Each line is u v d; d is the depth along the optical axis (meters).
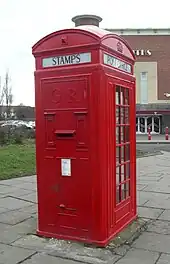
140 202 7.71
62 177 5.15
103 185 4.91
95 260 4.51
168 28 44.66
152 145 27.23
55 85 5.12
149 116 44.94
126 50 5.75
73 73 4.97
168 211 6.95
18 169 12.30
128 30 44.81
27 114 36.59
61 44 5.07
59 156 5.15
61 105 5.09
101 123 4.84
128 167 5.93
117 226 5.40
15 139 21.39
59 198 5.20
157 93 45.09
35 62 5.33
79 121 4.96
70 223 5.12
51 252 4.77
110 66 5.11
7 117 29.91
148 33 44.88
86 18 5.57
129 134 5.90
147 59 45.09
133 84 6.01
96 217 4.91
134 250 4.87
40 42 5.23
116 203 5.38
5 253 4.75
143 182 10.19
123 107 5.63
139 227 5.85
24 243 5.11
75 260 4.51
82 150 4.96
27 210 7.04
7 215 6.67
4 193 8.66
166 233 5.61
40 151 5.32
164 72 45.06
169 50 44.94
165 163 14.94
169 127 44.69
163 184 9.87
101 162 4.86
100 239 4.91
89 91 4.86
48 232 5.31
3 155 15.06
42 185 5.34
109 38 5.09
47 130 5.23
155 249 4.92
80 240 5.04
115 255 4.68
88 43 4.86
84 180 4.97
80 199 5.02
